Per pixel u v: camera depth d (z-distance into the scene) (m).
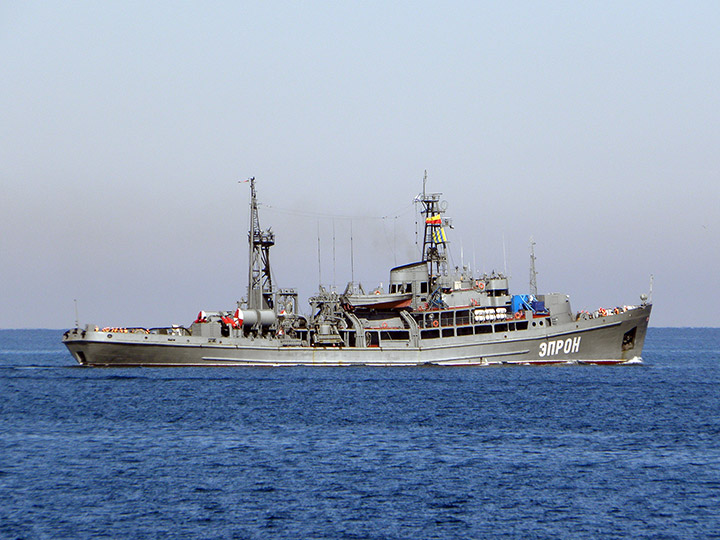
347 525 95.12
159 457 126.94
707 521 97.38
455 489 109.12
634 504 103.50
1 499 104.00
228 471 117.88
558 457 128.12
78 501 103.31
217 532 92.56
